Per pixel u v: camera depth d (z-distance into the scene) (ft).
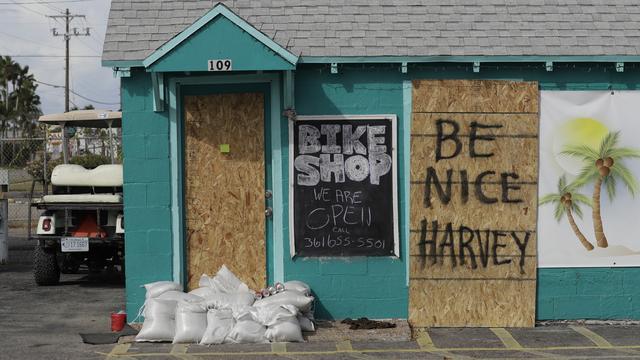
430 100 27.58
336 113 27.61
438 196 27.66
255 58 25.89
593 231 27.78
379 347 24.61
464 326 27.55
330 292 27.81
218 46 25.81
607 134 27.78
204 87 28.09
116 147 52.42
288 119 27.61
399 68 27.50
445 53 26.99
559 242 27.78
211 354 23.71
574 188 27.78
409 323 27.43
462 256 27.66
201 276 28.19
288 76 26.84
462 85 27.58
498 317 27.63
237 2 28.91
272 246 28.22
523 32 27.81
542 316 27.81
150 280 27.73
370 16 28.35
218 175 28.30
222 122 28.22
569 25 28.09
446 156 27.63
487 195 27.66
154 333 25.09
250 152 28.25
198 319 25.31
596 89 27.71
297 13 28.48
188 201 28.27
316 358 23.26
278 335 24.91
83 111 43.06
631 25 28.14
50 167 53.16
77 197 36.88
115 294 34.71
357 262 27.76
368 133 27.68
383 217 27.73
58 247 37.27
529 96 27.61
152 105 27.50
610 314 27.86
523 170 27.68
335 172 27.73
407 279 27.76
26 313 30.14
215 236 28.32
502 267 27.66
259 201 28.27
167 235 27.66
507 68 27.61
